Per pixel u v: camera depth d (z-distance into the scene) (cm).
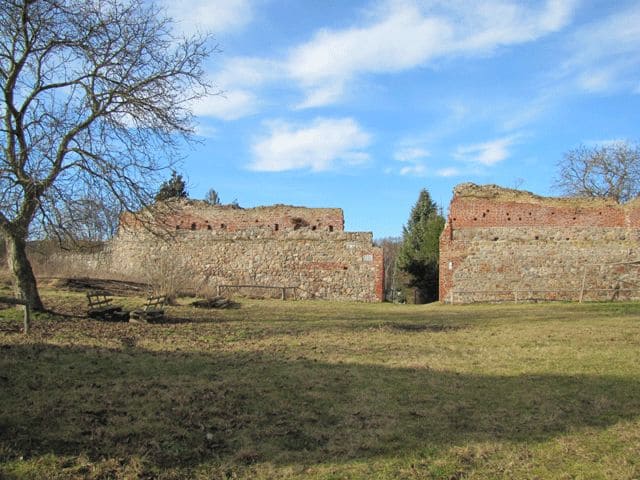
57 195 1316
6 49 1308
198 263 2756
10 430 614
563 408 751
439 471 556
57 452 568
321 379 888
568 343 1234
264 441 632
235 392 804
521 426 683
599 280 2431
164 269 2350
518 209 2508
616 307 2056
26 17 1292
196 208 2866
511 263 2473
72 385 801
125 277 2536
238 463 572
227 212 2847
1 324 1290
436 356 1095
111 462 551
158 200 1588
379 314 1980
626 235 2448
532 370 964
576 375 926
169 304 2045
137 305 1870
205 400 761
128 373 894
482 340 1305
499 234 2498
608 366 985
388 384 867
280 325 1578
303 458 588
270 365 987
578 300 2427
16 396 734
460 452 602
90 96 1394
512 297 2452
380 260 2638
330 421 699
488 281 2472
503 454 598
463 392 827
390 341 1292
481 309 2158
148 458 569
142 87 1444
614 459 580
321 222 2812
